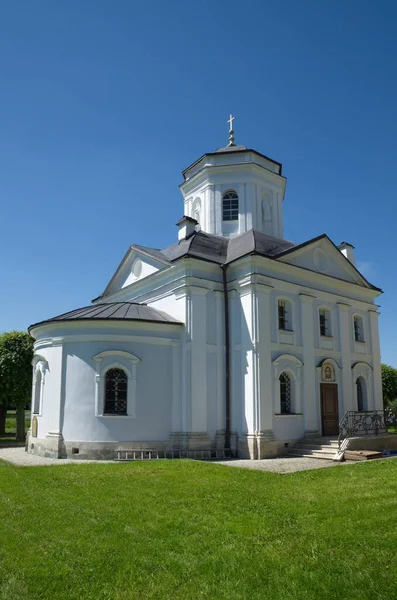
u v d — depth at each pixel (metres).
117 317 20.16
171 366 20.47
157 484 12.84
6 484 13.01
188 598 6.20
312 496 11.23
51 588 6.50
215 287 21.56
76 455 19.31
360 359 25.38
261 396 19.70
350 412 22.45
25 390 32.94
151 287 23.64
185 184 28.56
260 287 20.67
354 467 15.56
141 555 7.60
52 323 20.86
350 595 6.20
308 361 22.30
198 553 7.67
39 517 9.72
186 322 20.61
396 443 21.39
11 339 33.47
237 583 6.57
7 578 6.79
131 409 19.53
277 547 7.86
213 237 23.75
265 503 10.62
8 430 44.25
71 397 19.95
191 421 19.69
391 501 10.40
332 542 8.05
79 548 7.92
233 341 21.16
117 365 19.81
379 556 7.39
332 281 24.62
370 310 26.69
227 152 27.12
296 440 21.05
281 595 6.21
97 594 6.34
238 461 18.17
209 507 10.39
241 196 26.55
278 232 27.17
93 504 10.75
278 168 28.30
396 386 46.78
